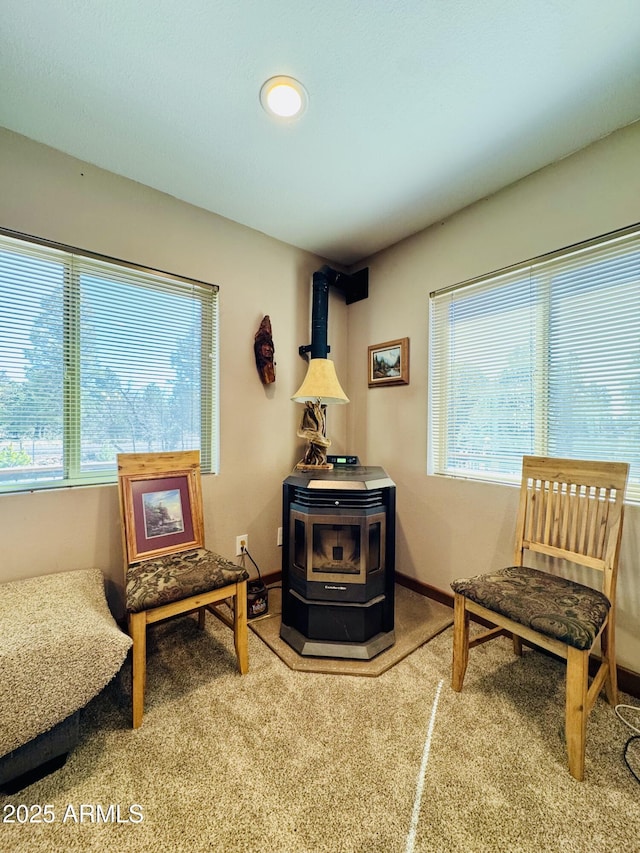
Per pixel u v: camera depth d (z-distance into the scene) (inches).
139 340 78.0
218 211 86.4
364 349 111.1
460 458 87.7
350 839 37.4
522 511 66.9
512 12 43.4
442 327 91.3
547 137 63.2
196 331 86.4
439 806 40.7
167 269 80.2
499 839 37.4
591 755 47.4
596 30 45.1
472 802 41.1
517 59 49.1
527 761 46.3
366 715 53.7
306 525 69.6
